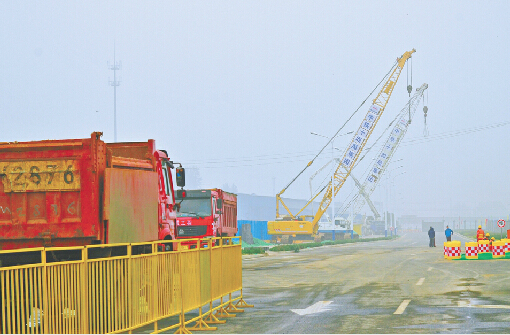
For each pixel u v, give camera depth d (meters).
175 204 23.11
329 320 17.06
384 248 78.69
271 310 19.53
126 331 13.50
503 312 18.05
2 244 15.88
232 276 19.89
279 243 121.69
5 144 16.17
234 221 47.34
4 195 15.98
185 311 15.59
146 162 19.48
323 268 40.12
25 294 10.71
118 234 16.73
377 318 17.25
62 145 15.94
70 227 15.83
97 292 12.15
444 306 19.59
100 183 16.17
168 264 14.94
